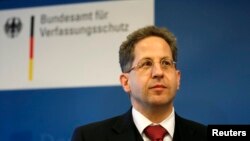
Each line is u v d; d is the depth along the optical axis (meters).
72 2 2.57
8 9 2.67
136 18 2.43
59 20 2.57
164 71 1.36
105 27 2.47
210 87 2.24
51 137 2.46
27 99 2.54
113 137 1.36
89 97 2.43
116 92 2.38
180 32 2.34
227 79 2.22
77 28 2.53
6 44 2.64
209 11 2.31
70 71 2.49
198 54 2.29
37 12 2.62
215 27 2.29
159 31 1.46
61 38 2.54
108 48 2.45
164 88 1.34
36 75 2.54
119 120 1.43
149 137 1.35
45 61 2.54
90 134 1.39
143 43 1.42
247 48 2.22
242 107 2.17
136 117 1.39
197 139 1.37
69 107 2.45
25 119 2.52
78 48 2.50
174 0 2.38
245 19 2.25
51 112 2.48
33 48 2.58
